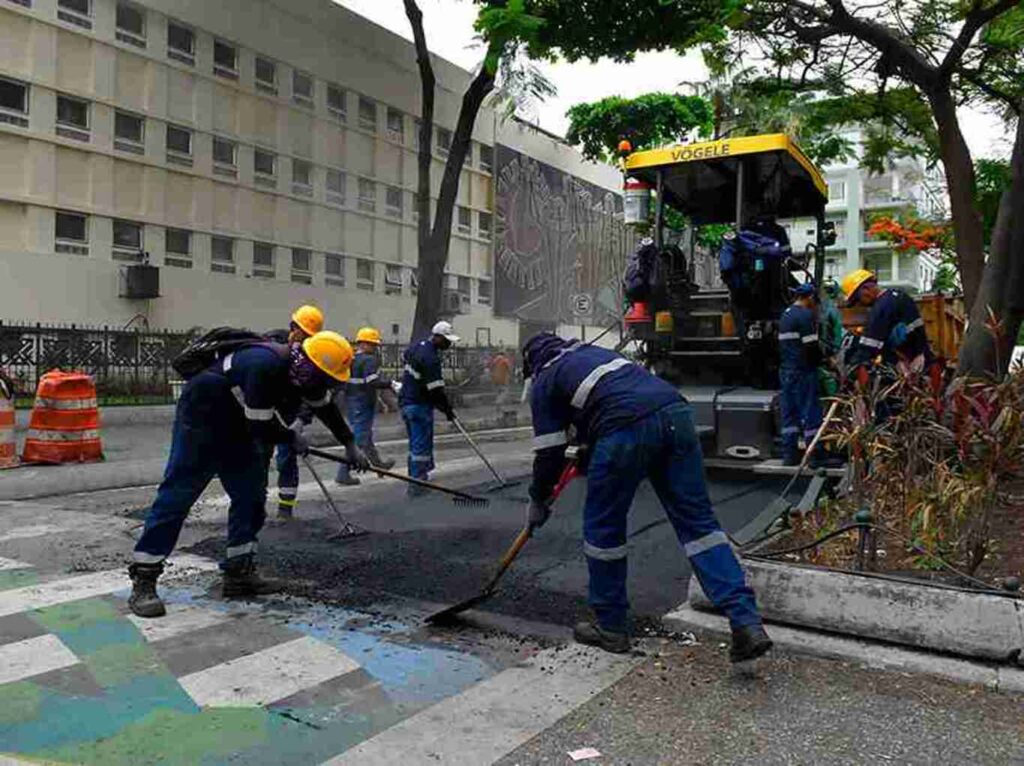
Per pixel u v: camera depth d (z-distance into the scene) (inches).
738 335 334.6
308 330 263.6
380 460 408.5
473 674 150.3
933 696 138.2
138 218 674.2
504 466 432.1
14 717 131.4
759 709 133.8
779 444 315.0
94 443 398.3
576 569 213.9
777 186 350.9
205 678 147.1
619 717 131.2
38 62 607.8
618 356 164.6
